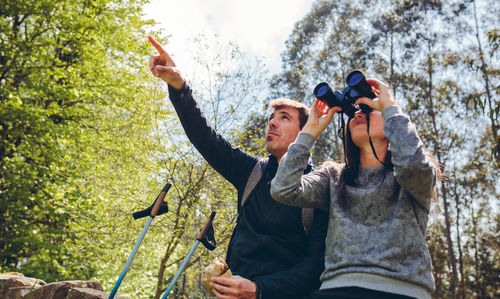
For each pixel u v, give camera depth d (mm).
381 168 1443
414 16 20906
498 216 21688
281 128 1979
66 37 9977
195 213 7613
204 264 7801
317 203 1541
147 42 11273
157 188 8336
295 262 1658
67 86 10078
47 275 9445
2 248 9742
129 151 8125
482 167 20656
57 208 8898
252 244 1717
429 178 1270
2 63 9781
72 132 9578
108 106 10484
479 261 21766
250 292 1474
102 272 9695
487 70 15836
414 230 1311
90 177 9320
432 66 20578
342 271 1308
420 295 1249
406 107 21578
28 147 9312
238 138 7809
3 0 9398
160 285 7426
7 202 8828
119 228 8375
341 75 22344
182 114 1840
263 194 1813
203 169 7414
